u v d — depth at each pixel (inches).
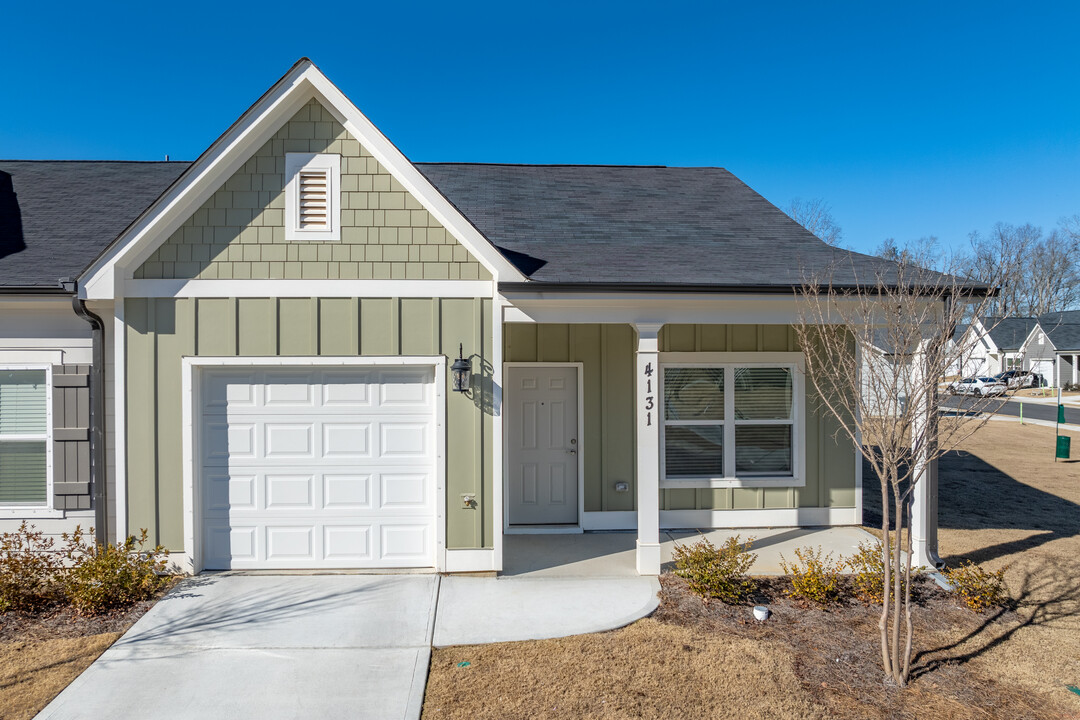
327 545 262.5
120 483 251.0
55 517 260.4
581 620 216.2
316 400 261.9
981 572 238.7
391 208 256.1
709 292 252.2
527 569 267.1
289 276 254.5
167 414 252.2
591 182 407.8
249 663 186.5
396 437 263.6
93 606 217.8
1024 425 884.0
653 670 183.2
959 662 190.7
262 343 253.9
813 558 278.5
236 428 260.4
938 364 184.1
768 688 173.9
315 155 253.9
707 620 217.8
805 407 339.3
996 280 237.6
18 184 360.5
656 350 262.2
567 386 334.3
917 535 262.4
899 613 179.5
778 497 339.3
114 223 315.0
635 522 333.1
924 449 207.2
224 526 260.4
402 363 257.4
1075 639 206.1
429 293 256.8
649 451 260.8
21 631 205.5
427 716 160.7
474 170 420.5
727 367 338.6
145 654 191.3
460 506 258.8
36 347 259.4
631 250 299.3
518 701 167.3
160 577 247.3
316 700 167.8
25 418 264.1
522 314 260.8
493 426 259.1
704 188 405.4
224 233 252.7
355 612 221.6
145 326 250.8
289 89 248.4
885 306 208.1
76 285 240.7
